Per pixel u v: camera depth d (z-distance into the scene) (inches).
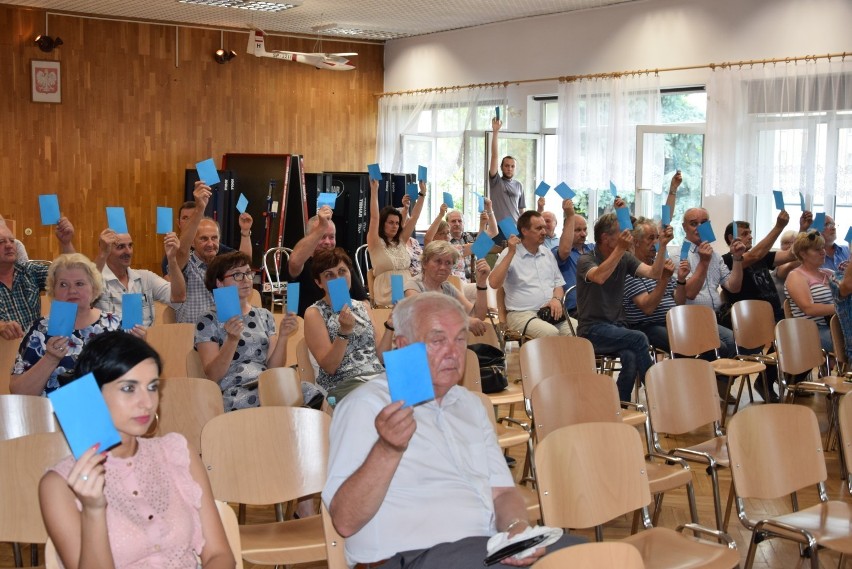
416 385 82.4
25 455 106.6
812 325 221.9
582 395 150.5
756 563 153.9
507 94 481.4
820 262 249.8
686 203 416.8
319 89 529.3
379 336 199.6
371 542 98.0
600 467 117.6
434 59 517.0
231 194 445.4
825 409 261.9
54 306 136.3
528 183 480.4
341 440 97.9
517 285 257.3
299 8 447.8
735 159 393.1
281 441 120.9
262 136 513.7
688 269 250.8
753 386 283.9
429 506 99.7
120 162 473.7
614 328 230.7
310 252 232.8
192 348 185.5
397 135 534.9
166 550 84.4
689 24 406.3
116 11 456.1
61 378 138.9
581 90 444.5
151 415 84.2
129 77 473.7
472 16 466.9
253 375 170.1
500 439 161.5
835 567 149.8
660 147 417.4
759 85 385.1
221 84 499.8
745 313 244.1
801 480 136.5
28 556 151.6
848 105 362.9
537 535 92.4
